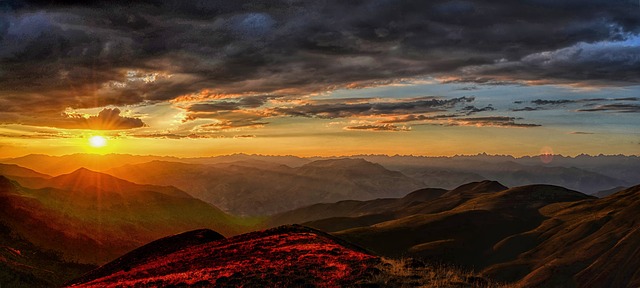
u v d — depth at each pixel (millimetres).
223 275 24484
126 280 32156
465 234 190000
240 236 46344
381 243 181875
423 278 21422
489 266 161875
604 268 138750
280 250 32375
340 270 23422
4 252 120750
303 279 21984
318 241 37406
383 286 20219
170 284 24078
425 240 186375
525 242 177125
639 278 129500
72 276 127375
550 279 139125
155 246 57406
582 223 179875
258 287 21375
